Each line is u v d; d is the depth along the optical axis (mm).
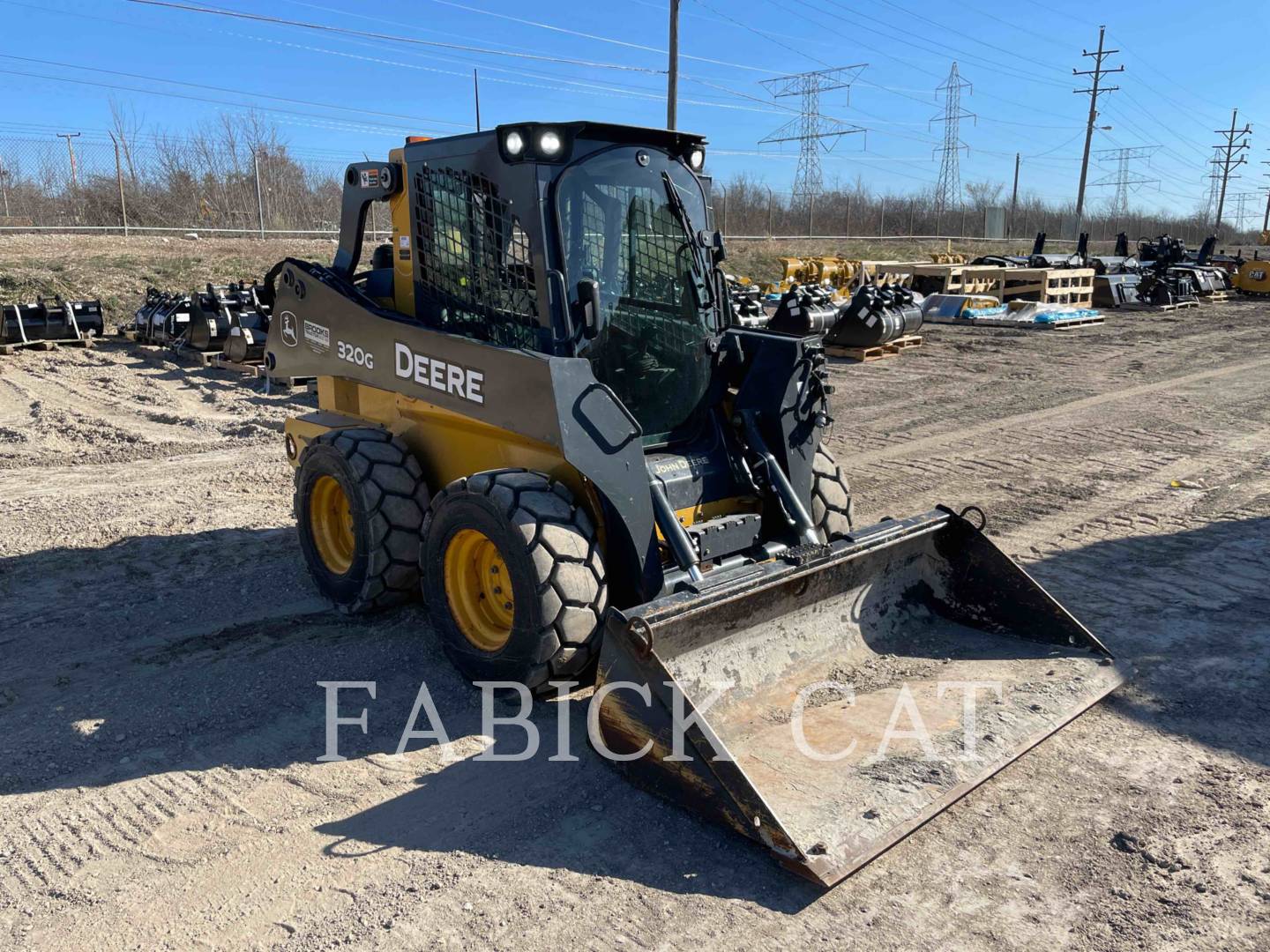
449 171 4449
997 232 49625
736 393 4758
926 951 2680
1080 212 50375
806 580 3969
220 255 20828
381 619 4918
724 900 2895
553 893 2922
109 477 7645
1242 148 73250
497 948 2688
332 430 4996
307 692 4176
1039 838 3188
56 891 2926
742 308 6023
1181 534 6355
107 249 20531
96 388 11352
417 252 4727
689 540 3943
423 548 4195
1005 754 3471
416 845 3150
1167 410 10680
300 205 29203
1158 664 4434
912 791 3230
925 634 4461
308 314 5254
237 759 3668
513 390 3850
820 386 4578
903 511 6961
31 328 13898
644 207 4340
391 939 2723
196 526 6395
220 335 12453
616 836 3205
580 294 4004
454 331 4582
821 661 4090
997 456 8625
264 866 3049
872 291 14289
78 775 3566
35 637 4730
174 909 2848
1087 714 3988
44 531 6297
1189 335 17672
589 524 3818
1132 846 3133
